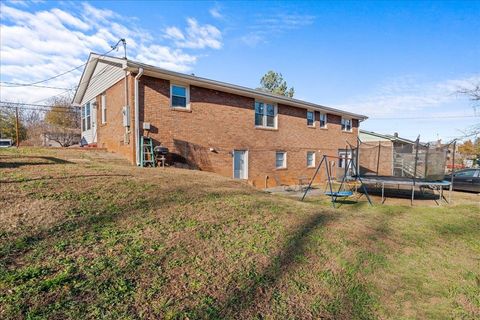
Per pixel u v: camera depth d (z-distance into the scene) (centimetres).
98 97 1314
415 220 698
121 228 384
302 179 1661
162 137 1030
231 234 423
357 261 390
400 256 430
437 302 304
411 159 1526
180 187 642
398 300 303
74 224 372
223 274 308
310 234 472
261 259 357
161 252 334
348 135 2036
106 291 248
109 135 1193
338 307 277
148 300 245
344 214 675
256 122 1417
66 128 2662
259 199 675
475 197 1205
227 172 1260
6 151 865
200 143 1150
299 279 321
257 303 265
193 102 1127
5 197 426
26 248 299
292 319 248
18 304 216
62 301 227
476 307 298
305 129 1689
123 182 601
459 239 546
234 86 1228
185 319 228
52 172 611
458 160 2425
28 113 2859
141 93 977
